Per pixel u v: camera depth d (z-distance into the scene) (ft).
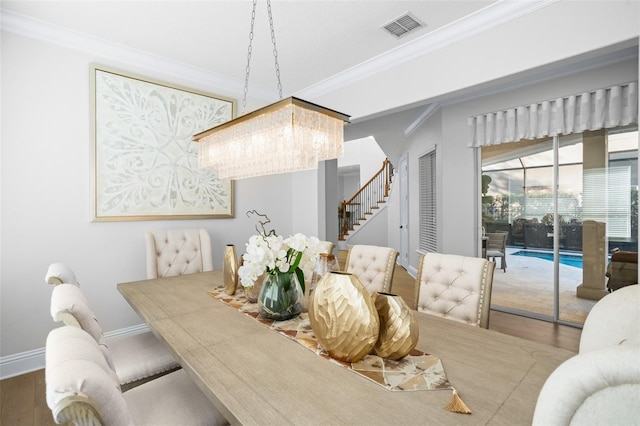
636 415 1.24
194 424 3.59
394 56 9.32
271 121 6.09
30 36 7.76
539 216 11.68
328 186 14.42
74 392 1.93
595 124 10.18
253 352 3.67
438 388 2.90
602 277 10.56
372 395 2.80
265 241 4.68
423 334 4.22
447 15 7.64
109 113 8.96
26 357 7.70
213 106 11.12
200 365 3.35
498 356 3.57
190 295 6.08
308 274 5.12
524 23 7.07
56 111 8.14
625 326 2.58
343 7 7.33
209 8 7.32
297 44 8.97
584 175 10.75
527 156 11.92
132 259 9.46
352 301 3.37
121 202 9.18
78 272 8.52
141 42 8.81
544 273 11.59
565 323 10.90
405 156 21.44
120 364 4.95
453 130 13.79
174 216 10.25
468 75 7.95
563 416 1.38
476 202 13.17
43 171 7.97
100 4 7.10
